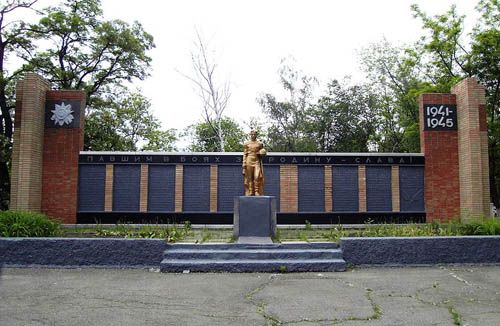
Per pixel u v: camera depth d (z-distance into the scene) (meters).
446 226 13.64
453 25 26.77
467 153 18.09
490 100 26.58
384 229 13.05
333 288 8.04
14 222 11.05
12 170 17.50
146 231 12.72
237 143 43.72
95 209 18.14
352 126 33.12
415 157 18.73
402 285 8.26
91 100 28.97
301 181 18.62
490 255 10.49
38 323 5.80
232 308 6.63
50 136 18.33
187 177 18.53
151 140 41.66
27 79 17.61
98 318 6.05
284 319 6.06
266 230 12.33
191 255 10.14
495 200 26.81
